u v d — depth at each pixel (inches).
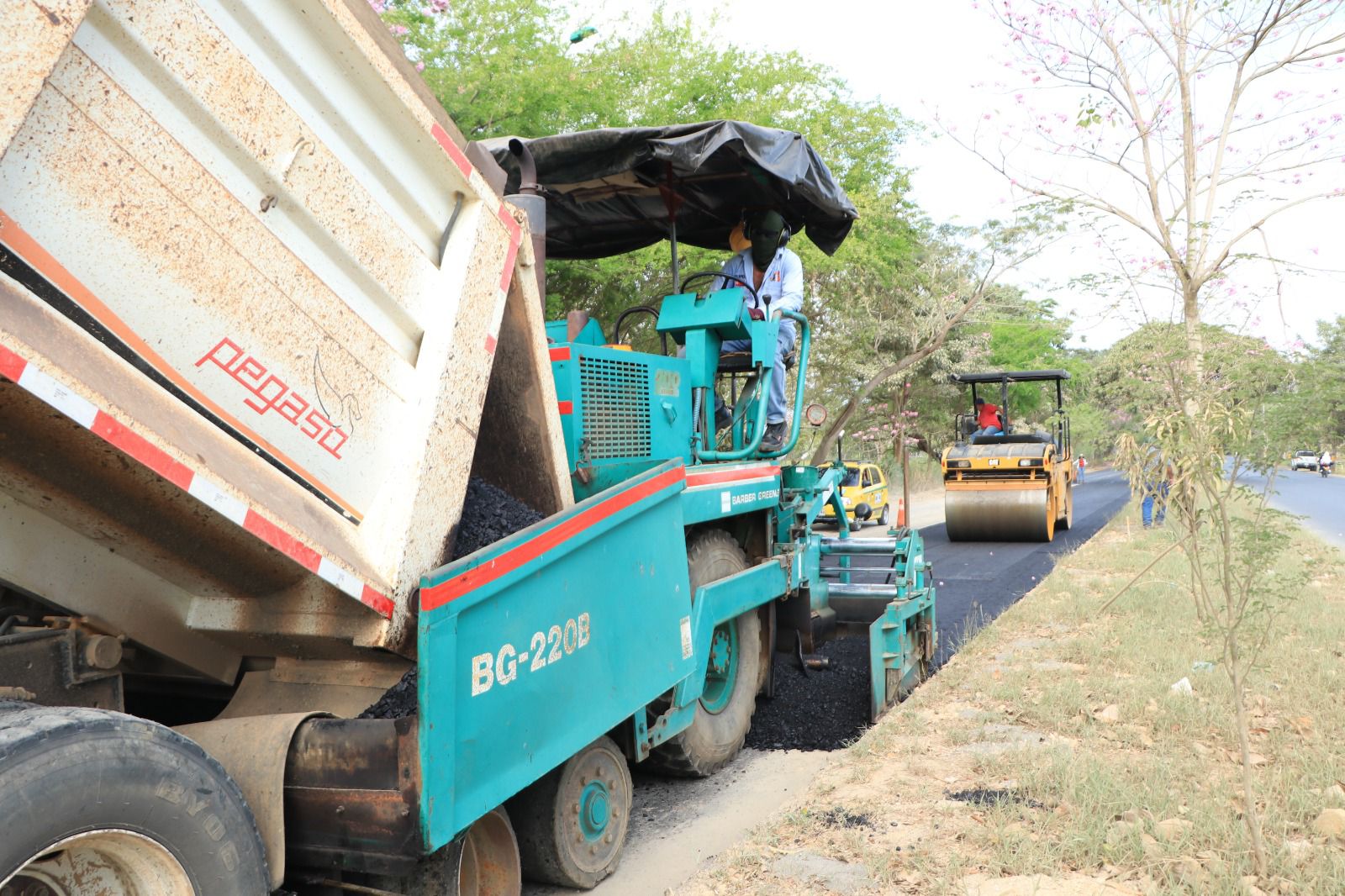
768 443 245.8
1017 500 594.6
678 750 189.9
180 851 84.6
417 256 124.1
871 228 676.7
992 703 214.8
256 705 127.3
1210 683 213.2
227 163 100.0
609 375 189.0
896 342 845.8
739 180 227.1
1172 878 123.7
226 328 99.9
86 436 88.3
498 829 130.5
